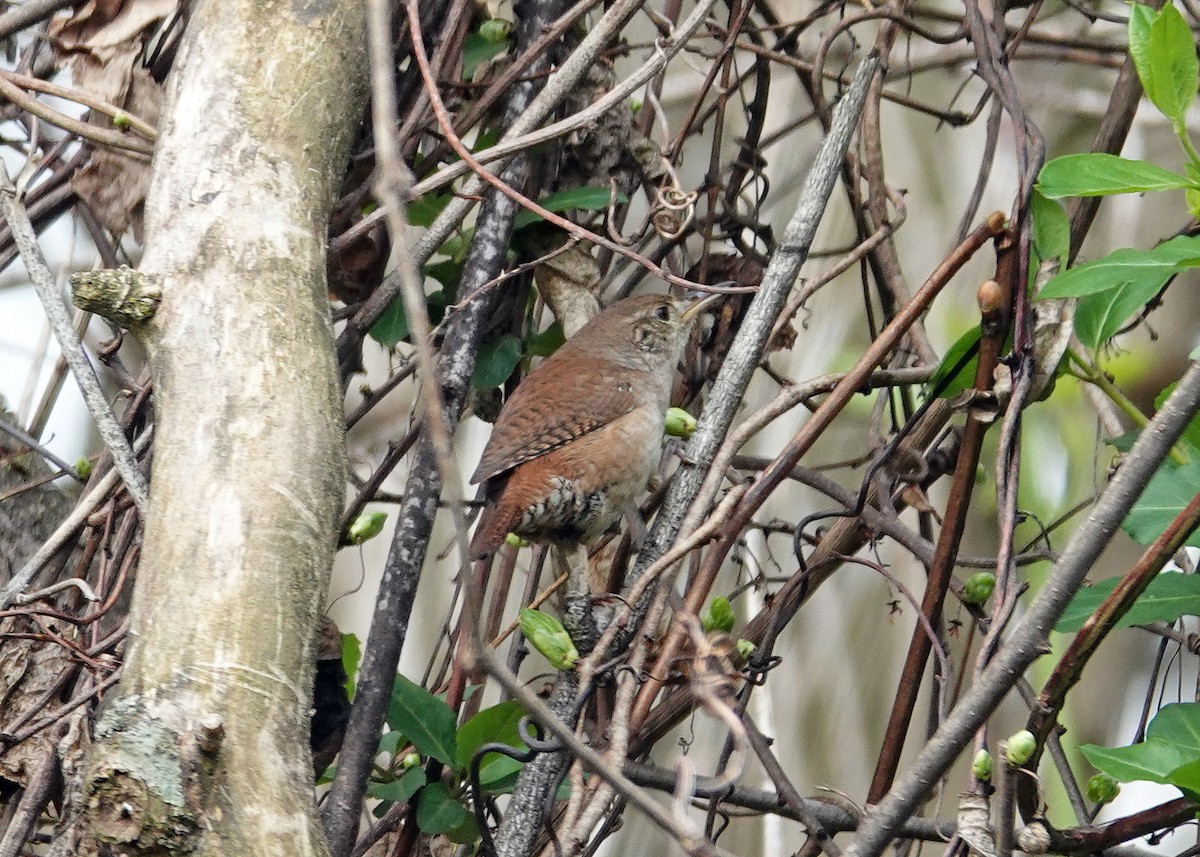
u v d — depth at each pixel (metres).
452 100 7.07
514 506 6.66
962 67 11.20
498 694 7.74
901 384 6.51
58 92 6.18
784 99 10.34
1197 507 4.20
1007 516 4.96
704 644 4.65
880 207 7.24
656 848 9.77
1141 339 10.54
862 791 9.98
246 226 4.85
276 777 3.83
